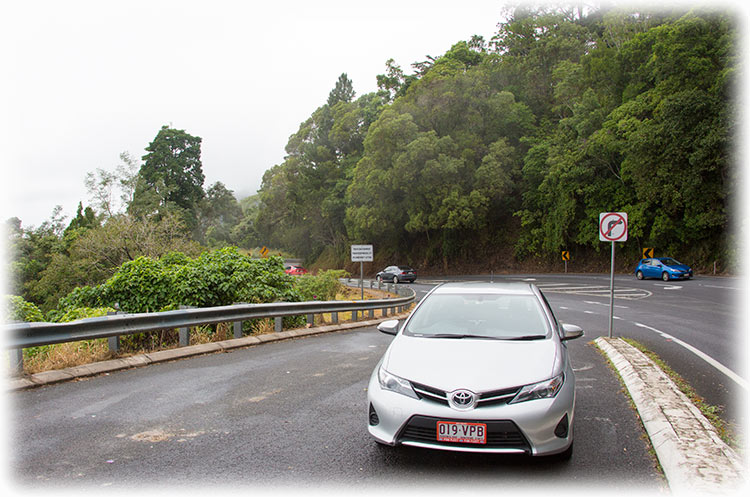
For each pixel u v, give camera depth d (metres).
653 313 17.05
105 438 4.95
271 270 15.12
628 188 39.00
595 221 41.19
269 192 77.62
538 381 4.19
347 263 66.50
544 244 45.97
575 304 21.45
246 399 6.42
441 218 46.50
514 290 6.00
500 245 52.38
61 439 4.92
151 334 10.07
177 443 4.84
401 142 47.69
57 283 37.19
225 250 14.74
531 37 57.88
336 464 4.34
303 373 8.02
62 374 7.31
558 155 42.97
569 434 4.17
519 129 51.62
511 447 4.01
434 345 4.86
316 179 67.31
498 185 45.84
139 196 57.66
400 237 59.88
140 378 7.58
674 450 4.27
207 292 12.85
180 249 35.56
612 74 40.66
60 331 7.50
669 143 31.95
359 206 56.53
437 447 4.07
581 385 7.25
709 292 23.78
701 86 31.30
